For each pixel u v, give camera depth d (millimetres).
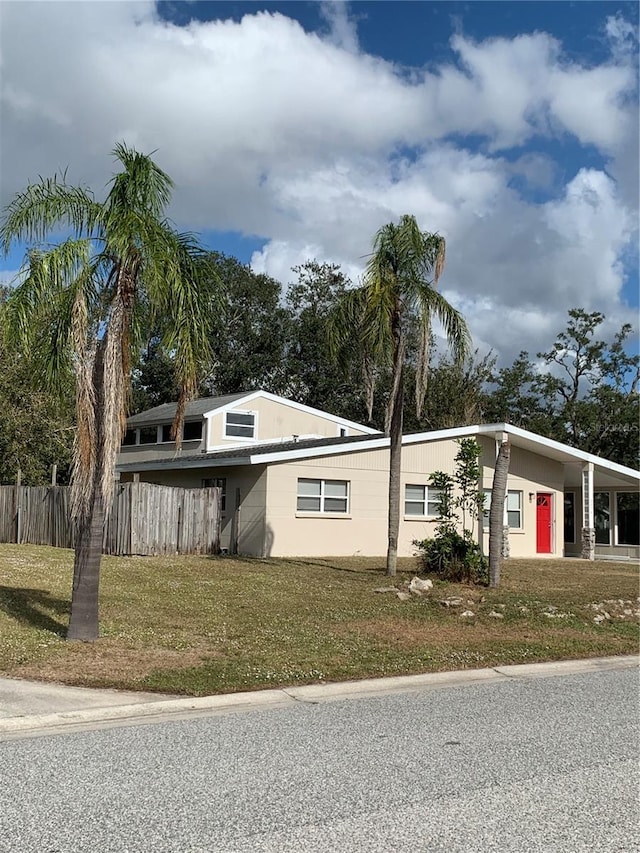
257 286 51188
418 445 25344
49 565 17500
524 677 9492
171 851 4277
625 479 28609
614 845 4469
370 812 4898
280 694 8148
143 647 9594
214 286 10180
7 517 25266
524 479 27516
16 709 7121
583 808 5039
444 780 5547
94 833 4500
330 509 23734
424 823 4738
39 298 9414
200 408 31438
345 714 7426
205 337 9891
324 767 5773
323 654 9781
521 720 7328
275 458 22406
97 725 6922
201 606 12773
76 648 9312
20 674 8227
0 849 4270
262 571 18031
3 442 28891
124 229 9219
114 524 21031
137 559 19625
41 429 29516
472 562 17016
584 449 45625
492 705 7941
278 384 51344
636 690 8797
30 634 9930
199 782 5395
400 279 16734
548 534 28031
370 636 11016
